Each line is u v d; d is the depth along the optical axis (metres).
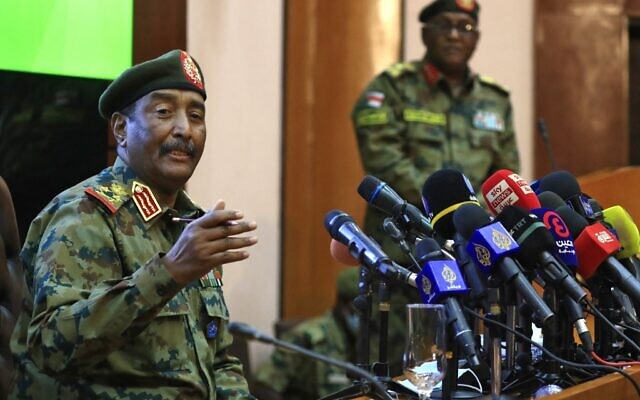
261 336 6.54
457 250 7.73
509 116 15.40
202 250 7.46
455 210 7.97
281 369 15.66
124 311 7.52
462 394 7.77
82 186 8.49
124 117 8.75
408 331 7.28
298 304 17.61
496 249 7.39
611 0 20.00
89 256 8.04
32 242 8.36
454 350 7.43
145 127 8.57
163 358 8.23
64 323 7.60
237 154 17.11
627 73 20.03
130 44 13.76
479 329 8.73
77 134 13.07
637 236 9.06
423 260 7.50
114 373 8.04
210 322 8.81
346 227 8.02
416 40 18.67
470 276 7.57
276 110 17.59
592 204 9.39
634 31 20.42
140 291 7.52
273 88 17.55
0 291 9.12
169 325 8.32
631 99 20.48
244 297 17.23
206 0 16.70
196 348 8.49
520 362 8.18
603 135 19.91
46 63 13.12
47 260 7.96
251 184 17.27
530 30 19.81
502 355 8.50
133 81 8.62
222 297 9.07
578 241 8.59
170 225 8.73
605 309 8.73
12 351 8.34
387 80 14.77
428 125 14.69
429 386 7.34
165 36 14.10
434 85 14.88
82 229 8.09
